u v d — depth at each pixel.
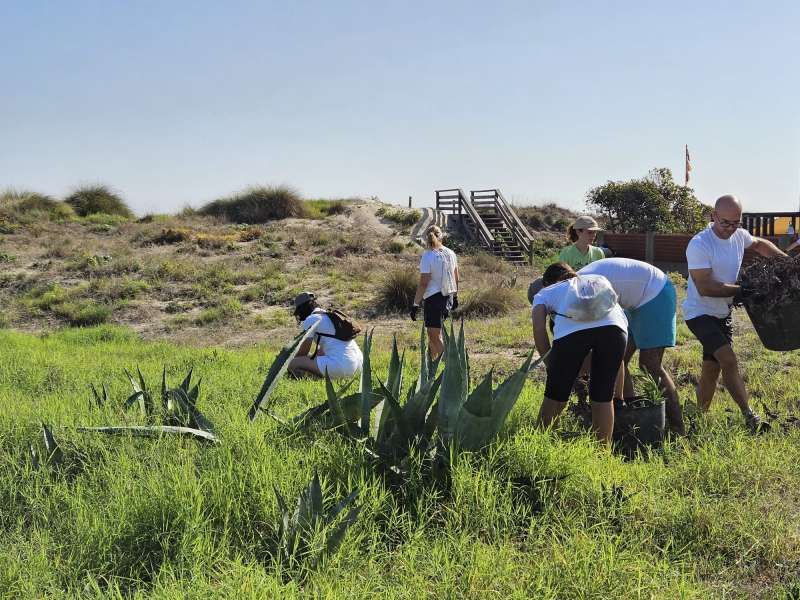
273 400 7.21
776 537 4.10
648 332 6.35
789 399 7.45
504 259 30.28
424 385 5.30
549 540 4.05
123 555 3.86
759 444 5.60
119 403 6.87
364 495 4.34
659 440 5.78
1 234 28.91
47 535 4.05
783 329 6.46
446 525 4.20
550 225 39.81
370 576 3.66
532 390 7.28
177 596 3.32
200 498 4.14
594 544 3.82
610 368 5.52
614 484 4.66
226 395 7.51
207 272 22.72
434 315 10.16
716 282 6.35
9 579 3.57
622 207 37.50
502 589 3.49
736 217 6.30
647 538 4.13
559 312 5.56
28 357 11.30
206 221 33.53
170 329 17.61
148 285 21.47
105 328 16.61
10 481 4.72
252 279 22.38
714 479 4.96
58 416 6.15
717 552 4.07
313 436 5.37
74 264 23.48
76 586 3.60
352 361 8.86
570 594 3.48
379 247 28.50
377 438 5.17
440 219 34.38
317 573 3.61
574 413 6.02
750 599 3.64
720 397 7.49
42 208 33.47
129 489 4.38
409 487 4.59
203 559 3.78
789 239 21.73
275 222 33.31
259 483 4.38
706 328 6.47
